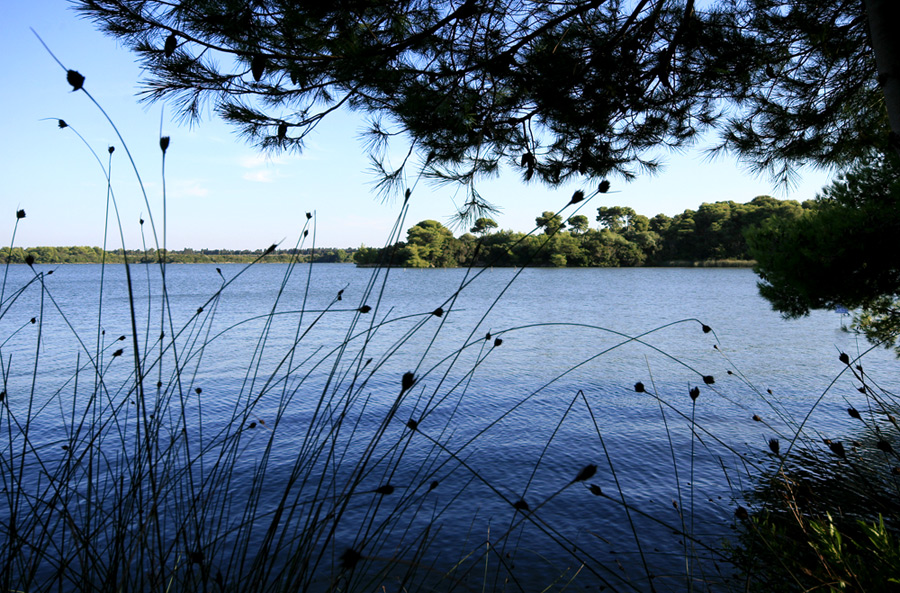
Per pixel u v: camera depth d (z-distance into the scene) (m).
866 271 6.70
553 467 7.53
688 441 8.61
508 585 4.12
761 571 2.04
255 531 4.59
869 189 6.89
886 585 1.69
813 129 4.77
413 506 5.81
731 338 23.45
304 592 1.38
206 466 5.90
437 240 115.50
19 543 1.44
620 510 5.80
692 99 4.42
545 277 91.00
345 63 3.08
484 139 3.98
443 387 13.53
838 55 4.17
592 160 4.55
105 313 35.06
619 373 15.82
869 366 15.46
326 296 53.22
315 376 14.45
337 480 6.40
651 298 48.81
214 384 13.15
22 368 15.03
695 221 112.19
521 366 17.39
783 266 7.09
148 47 2.87
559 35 3.80
